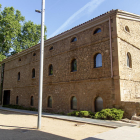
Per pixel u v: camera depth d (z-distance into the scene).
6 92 27.48
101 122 9.70
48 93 17.67
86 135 7.00
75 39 15.66
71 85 15.05
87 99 13.36
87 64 13.83
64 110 15.38
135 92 13.00
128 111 10.67
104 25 12.98
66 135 7.09
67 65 15.80
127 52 13.00
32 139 6.59
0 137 6.99
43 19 9.75
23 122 11.09
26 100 21.25
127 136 6.50
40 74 9.12
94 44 13.53
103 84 12.32
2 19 30.02
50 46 18.39
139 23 15.07
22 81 22.67
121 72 11.76
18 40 36.25
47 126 9.36
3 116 14.74
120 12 12.53
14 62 25.47
